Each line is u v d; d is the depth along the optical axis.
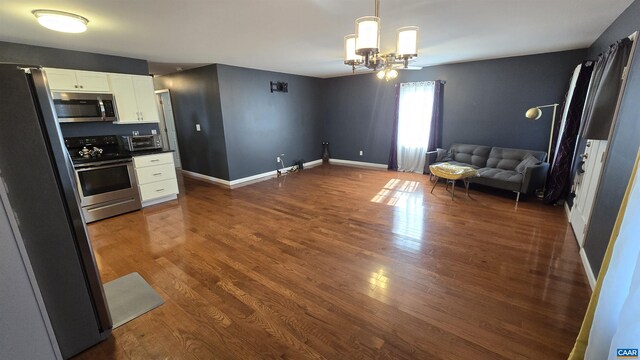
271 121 6.17
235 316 1.93
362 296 2.12
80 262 1.62
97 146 3.95
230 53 4.13
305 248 2.87
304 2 2.25
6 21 2.47
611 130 2.30
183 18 2.56
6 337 1.06
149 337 1.77
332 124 7.59
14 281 1.06
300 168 6.88
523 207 3.95
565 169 3.86
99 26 2.70
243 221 3.62
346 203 4.27
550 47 4.05
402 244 2.92
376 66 2.45
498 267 2.46
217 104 5.21
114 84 3.90
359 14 2.54
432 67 5.66
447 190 4.84
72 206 1.56
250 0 2.19
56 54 3.48
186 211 4.03
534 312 1.91
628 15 2.44
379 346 1.66
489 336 1.72
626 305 1.07
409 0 2.26
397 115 6.30
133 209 4.02
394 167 6.56
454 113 5.57
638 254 1.06
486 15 2.65
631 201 1.16
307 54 4.25
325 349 1.65
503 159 4.79
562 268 2.44
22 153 1.38
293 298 2.10
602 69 2.69
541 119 4.62
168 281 2.34
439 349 1.63
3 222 1.01
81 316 1.65
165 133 7.09
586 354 1.37
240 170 5.66
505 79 4.86
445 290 2.16
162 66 5.11
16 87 1.33
